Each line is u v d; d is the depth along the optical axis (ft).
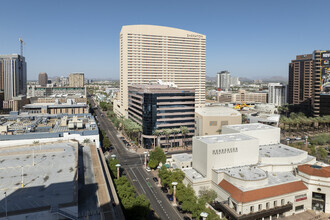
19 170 307.37
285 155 476.13
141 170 538.06
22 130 572.51
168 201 406.41
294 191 384.88
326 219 371.56
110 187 334.65
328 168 417.69
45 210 216.95
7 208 216.54
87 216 246.68
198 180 416.67
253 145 449.89
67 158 356.59
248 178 384.68
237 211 352.90
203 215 310.86
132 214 315.37
